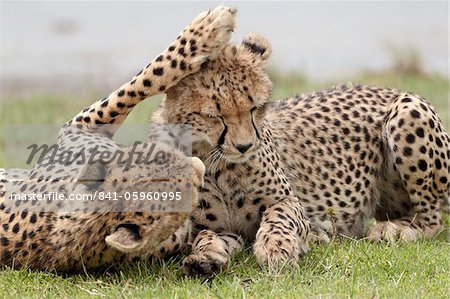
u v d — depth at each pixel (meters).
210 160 10.80
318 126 12.41
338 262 10.38
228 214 11.16
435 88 22.19
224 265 9.97
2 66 29.16
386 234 11.68
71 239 9.55
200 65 10.55
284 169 11.94
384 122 12.53
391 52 25.38
